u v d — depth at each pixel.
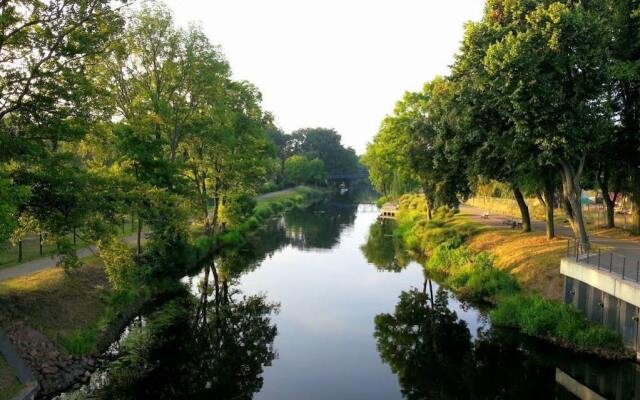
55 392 16.34
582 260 22.80
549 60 23.94
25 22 18.48
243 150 45.84
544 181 31.27
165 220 27.72
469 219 51.09
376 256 45.00
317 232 62.59
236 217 48.44
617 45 26.98
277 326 25.41
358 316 27.05
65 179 18.95
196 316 26.28
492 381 18.77
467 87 27.95
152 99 30.67
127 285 23.22
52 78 18.44
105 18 19.95
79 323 20.61
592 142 24.69
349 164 178.00
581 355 19.14
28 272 23.47
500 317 23.81
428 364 20.59
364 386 18.52
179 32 32.38
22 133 18.59
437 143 35.62
